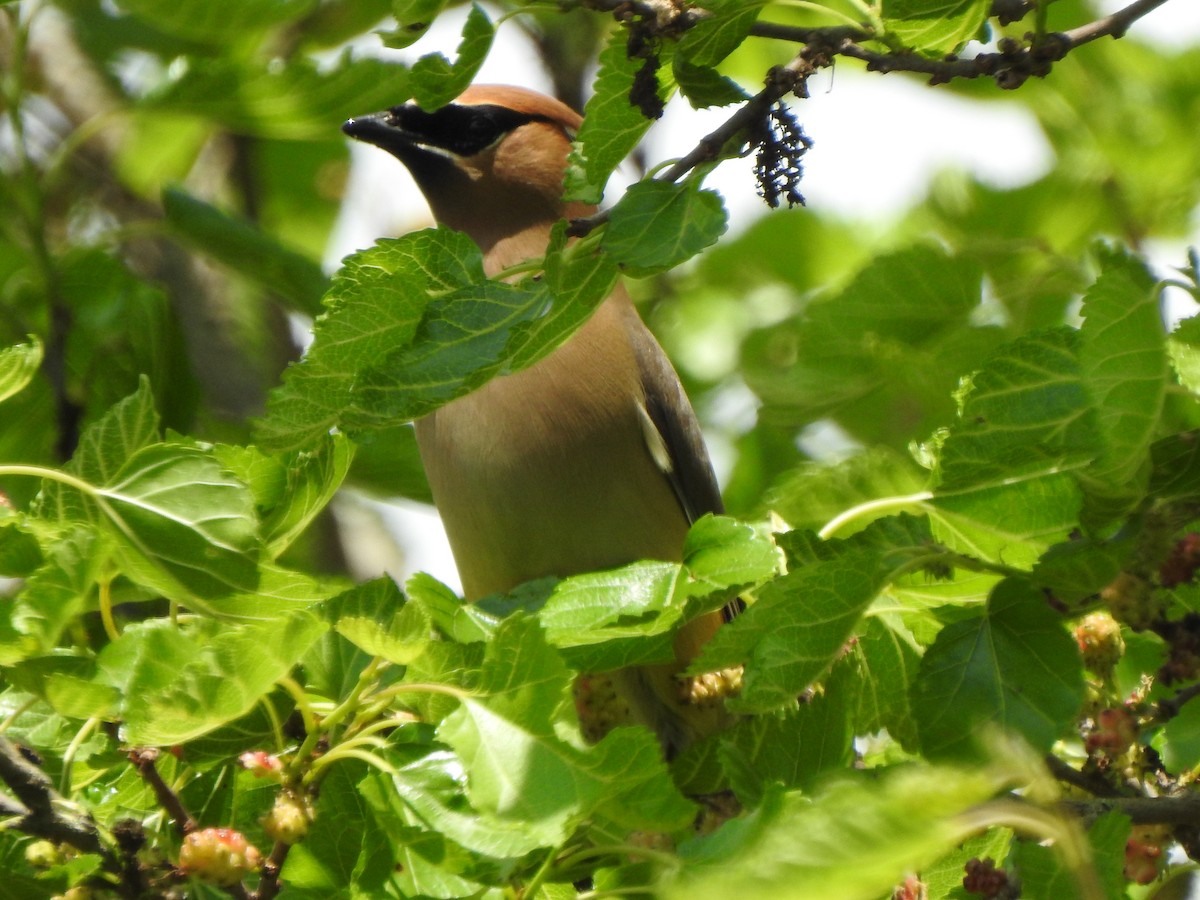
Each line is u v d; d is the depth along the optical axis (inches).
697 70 275.3
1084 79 572.7
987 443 265.6
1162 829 268.4
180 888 247.8
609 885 256.7
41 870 255.9
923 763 253.4
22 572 261.4
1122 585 262.4
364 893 256.1
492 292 262.2
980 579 292.4
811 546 281.4
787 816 213.9
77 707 248.7
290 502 293.9
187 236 473.1
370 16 524.1
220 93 439.8
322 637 278.7
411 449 459.5
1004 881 269.0
